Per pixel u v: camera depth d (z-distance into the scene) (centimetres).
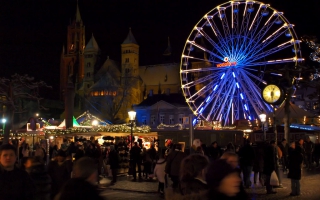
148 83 15012
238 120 5025
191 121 2291
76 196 462
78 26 16788
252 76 4938
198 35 5312
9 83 3881
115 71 14500
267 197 1752
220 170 473
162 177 1742
